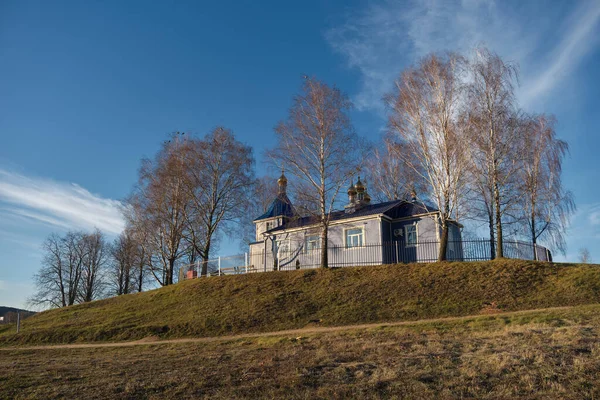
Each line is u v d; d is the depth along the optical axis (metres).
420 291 22.08
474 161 26.55
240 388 10.34
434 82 25.97
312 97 29.02
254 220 41.78
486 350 11.83
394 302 21.45
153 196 36.91
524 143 27.28
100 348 20.09
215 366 12.87
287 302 23.53
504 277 21.84
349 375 10.74
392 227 31.52
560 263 23.31
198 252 38.41
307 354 13.54
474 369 10.24
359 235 31.16
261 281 27.77
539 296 19.52
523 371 9.84
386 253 29.97
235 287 27.53
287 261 33.91
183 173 36.34
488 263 23.92
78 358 17.27
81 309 32.00
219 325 21.97
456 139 25.34
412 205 32.06
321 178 29.00
